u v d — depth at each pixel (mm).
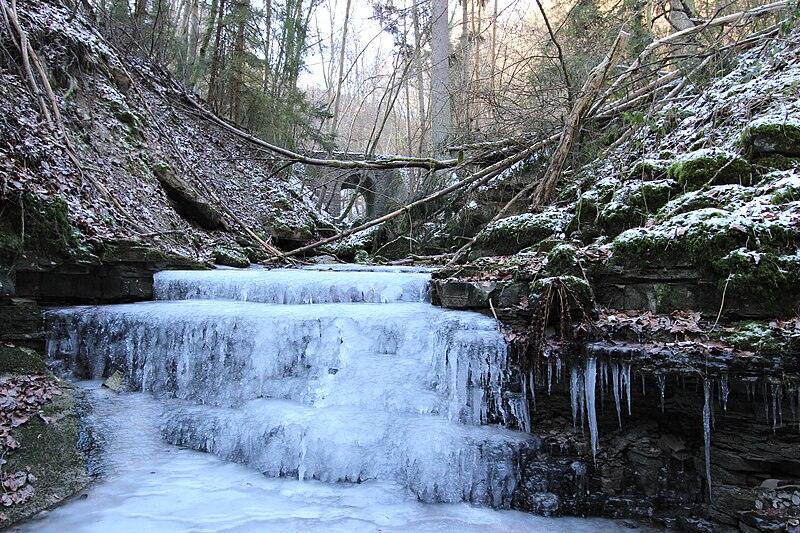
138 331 6059
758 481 3775
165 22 16969
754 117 6477
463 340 4953
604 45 11180
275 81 18938
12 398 5031
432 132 15484
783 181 4926
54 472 4395
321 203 19078
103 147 9656
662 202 6184
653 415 4348
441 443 4430
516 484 4324
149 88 13156
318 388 5332
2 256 5895
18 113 7863
